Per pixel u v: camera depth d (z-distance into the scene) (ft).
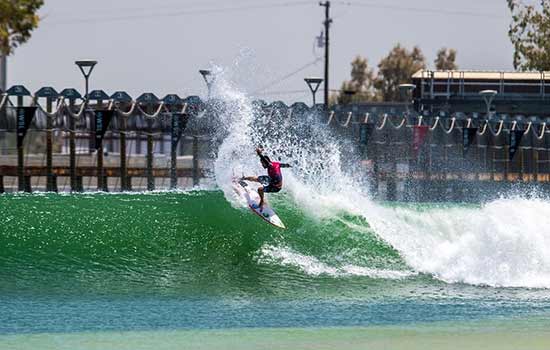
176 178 605.73
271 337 232.12
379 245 328.49
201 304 270.26
